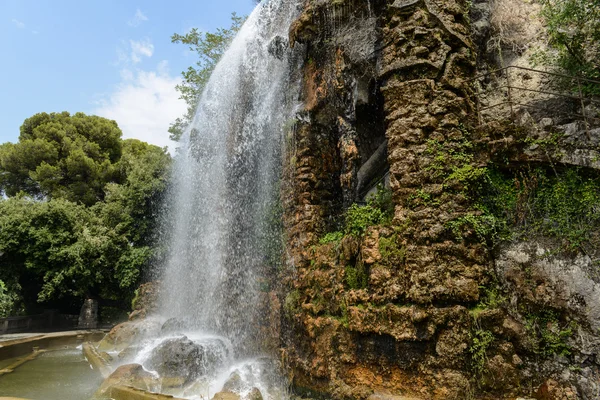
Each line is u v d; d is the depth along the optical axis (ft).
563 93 26.55
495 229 22.99
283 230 36.40
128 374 30.68
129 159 89.40
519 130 23.43
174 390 29.91
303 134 35.96
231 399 25.85
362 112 34.96
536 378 20.49
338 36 33.24
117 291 78.23
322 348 26.68
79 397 30.09
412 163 24.56
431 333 21.36
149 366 32.76
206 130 51.78
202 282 50.11
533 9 32.89
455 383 20.40
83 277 72.43
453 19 26.48
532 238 22.27
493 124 23.98
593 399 18.93
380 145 33.96
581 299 20.34
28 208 74.54
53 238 72.59
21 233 70.44
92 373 38.63
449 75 25.30
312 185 35.06
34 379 35.99
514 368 20.66
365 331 23.72
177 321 45.85
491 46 32.09
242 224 43.45
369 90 33.01
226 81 48.44
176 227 67.77
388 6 28.17
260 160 42.60
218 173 48.88
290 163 36.42
